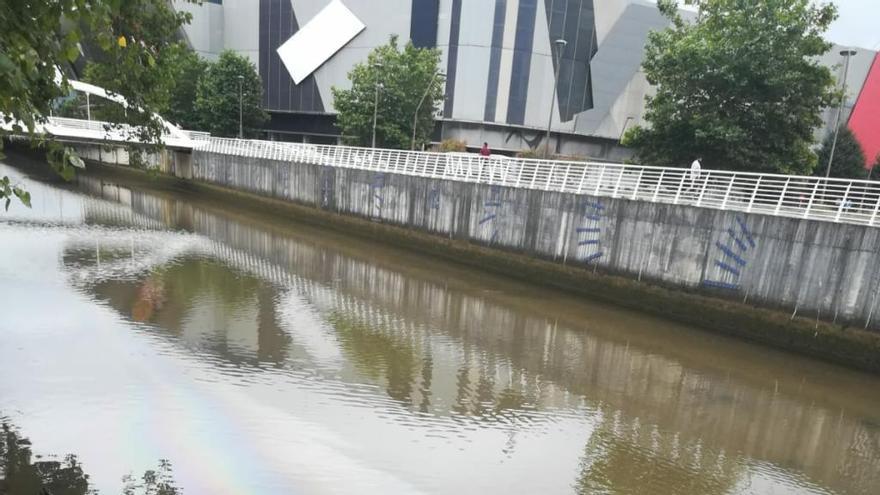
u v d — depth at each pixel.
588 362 13.91
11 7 3.69
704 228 16.86
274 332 14.40
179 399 10.28
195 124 55.31
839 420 11.52
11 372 10.87
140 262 20.97
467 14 51.81
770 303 15.59
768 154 24.38
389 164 29.52
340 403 10.65
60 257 20.64
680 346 15.51
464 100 53.28
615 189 19.42
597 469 9.02
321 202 32.34
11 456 8.13
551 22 52.59
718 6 25.19
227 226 30.88
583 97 56.69
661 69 26.00
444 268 23.72
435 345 14.38
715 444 10.14
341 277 21.31
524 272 22.02
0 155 4.30
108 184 43.19
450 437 9.70
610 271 19.36
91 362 11.62
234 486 7.80
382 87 41.56
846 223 14.09
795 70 23.39
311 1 59.59
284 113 63.50
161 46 7.86
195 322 14.68
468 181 24.05
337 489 7.90
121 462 8.20
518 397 11.56
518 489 8.27
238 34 64.62
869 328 13.84
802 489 8.90
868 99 52.59
